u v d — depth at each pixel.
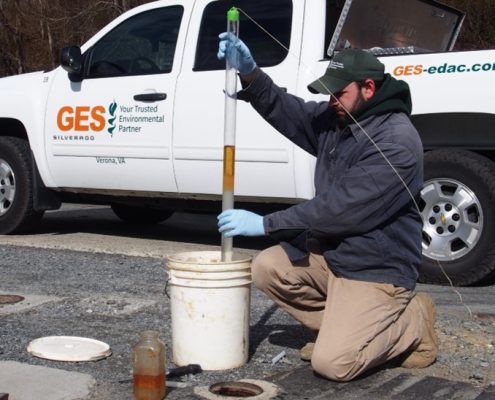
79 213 9.59
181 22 6.52
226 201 3.56
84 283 5.40
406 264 3.47
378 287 3.42
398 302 3.45
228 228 3.45
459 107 5.30
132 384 3.42
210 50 6.34
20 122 7.37
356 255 3.42
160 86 6.47
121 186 6.80
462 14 7.05
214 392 3.31
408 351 3.68
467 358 3.88
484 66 5.24
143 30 6.75
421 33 6.79
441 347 4.05
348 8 5.95
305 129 3.83
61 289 5.21
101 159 6.80
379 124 3.45
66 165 7.04
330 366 3.34
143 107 6.53
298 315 3.77
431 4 6.73
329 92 3.41
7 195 7.41
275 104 3.79
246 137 6.05
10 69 19.25
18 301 4.84
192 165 6.33
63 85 7.02
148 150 6.53
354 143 3.49
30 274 5.69
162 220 8.65
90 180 6.96
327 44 5.96
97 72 6.89
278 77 5.94
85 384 3.38
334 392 3.36
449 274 5.45
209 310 3.55
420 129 5.48
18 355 3.80
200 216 9.68
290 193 5.97
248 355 3.79
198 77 6.30
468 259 5.38
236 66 3.60
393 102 3.46
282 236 3.45
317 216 3.36
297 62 5.89
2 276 5.61
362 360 3.35
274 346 4.04
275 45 6.04
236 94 3.61
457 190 5.41
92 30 17.62
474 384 3.51
